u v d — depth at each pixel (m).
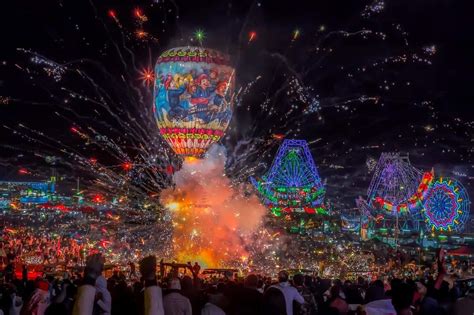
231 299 11.55
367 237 46.28
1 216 52.00
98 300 10.85
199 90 31.97
